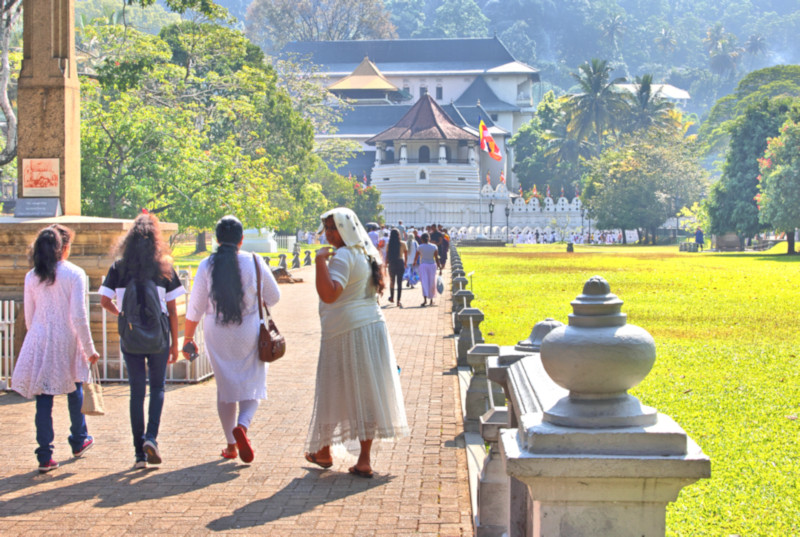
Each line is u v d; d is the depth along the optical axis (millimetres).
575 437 2746
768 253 60969
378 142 112750
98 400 6766
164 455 6738
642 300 23344
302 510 5352
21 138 11461
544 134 124438
